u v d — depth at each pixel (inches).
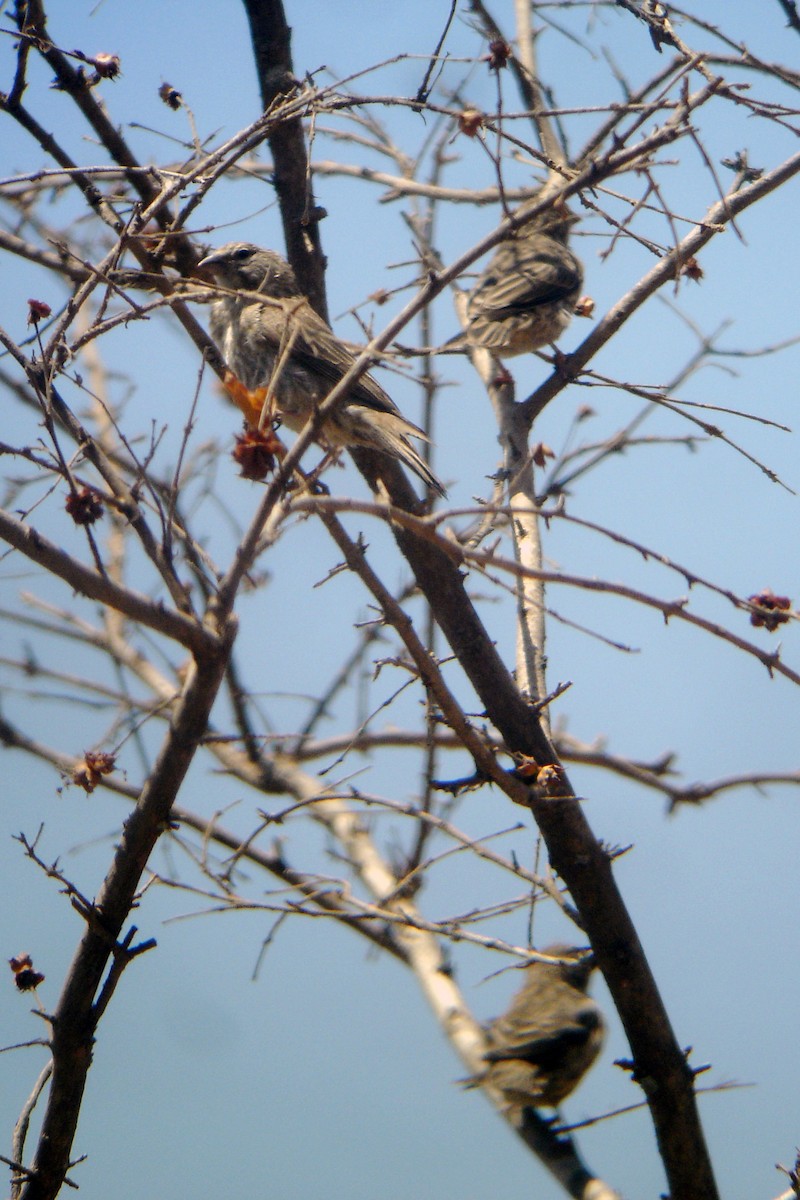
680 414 366.6
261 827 347.3
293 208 395.9
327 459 294.8
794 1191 349.7
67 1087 325.1
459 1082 416.8
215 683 301.1
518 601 405.4
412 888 437.4
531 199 504.4
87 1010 322.3
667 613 292.4
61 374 304.5
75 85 351.9
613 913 369.7
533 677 394.3
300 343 432.1
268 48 388.8
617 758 489.1
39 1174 326.6
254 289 478.6
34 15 346.9
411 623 330.0
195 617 301.0
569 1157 395.5
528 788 350.3
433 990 429.7
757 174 401.7
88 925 318.3
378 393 442.3
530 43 473.4
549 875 368.2
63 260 363.9
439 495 391.5
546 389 433.7
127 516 303.1
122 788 493.4
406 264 412.8
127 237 325.4
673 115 308.5
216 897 335.0
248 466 289.0
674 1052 373.1
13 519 283.4
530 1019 425.4
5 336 314.7
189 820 461.7
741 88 314.8
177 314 368.2
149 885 332.2
